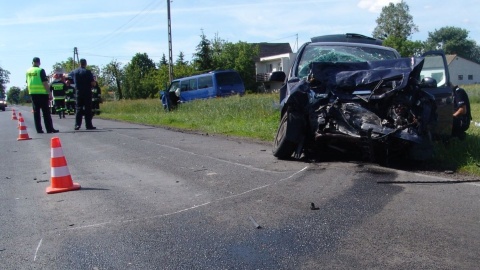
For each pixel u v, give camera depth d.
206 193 5.80
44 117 14.52
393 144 6.75
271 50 75.56
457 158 7.18
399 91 6.64
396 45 70.50
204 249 4.05
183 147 9.92
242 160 7.91
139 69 83.75
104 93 83.12
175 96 25.23
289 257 3.82
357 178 6.21
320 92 7.12
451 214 4.70
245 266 3.68
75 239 4.42
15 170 8.12
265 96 20.89
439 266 3.57
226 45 65.38
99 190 6.25
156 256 3.95
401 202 5.12
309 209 4.98
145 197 5.77
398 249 3.89
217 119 16.30
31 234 4.62
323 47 8.48
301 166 7.10
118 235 4.47
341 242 4.08
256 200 5.38
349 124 6.80
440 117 7.84
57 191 6.24
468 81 70.81
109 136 12.79
